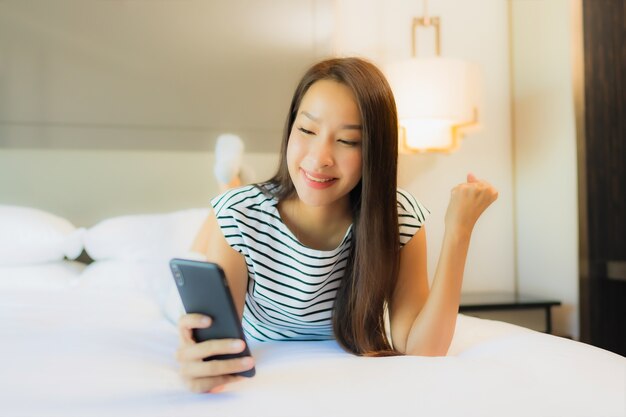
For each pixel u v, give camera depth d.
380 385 0.68
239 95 2.14
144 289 1.79
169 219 1.97
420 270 1.00
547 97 2.19
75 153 2.02
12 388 0.69
